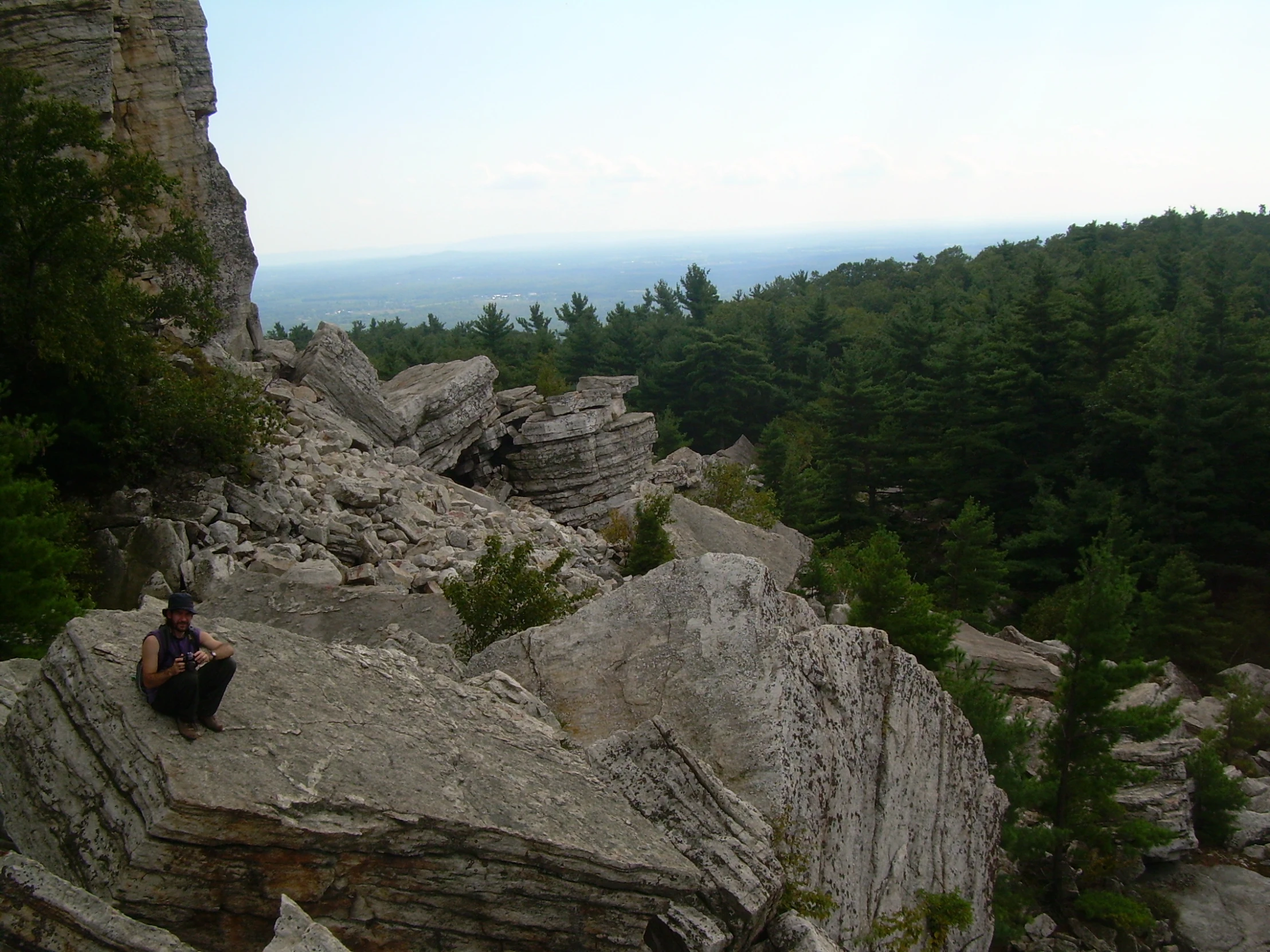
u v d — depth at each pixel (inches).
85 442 1043.3
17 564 665.6
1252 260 5354.3
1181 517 2140.7
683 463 2356.1
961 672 1112.8
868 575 1079.6
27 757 333.1
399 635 631.8
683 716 508.7
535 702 503.8
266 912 300.2
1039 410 2696.9
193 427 1106.7
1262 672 1565.0
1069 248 6555.1
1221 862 1011.3
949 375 2773.1
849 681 566.6
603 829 387.5
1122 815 914.1
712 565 577.9
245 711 347.9
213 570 936.3
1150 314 3378.4
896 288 6835.6
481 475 1947.6
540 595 816.9
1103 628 905.5
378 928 322.0
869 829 545.3
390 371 4168.3
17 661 470.9
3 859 269.3
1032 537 2210.9
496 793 369.1
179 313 1239.5
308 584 928.9
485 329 4707.2
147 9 1582.2
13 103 1044.5
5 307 1010.7
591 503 1994.3
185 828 283.1
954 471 2657.5
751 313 5536.4
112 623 370.6
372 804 319.0
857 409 2878.9
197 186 1662.2
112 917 261.7
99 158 1450.5
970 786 656.4
